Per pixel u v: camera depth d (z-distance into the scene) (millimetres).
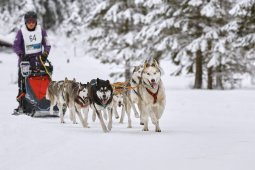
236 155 6871
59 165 6242
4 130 9266
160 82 10492
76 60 59094
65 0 67438
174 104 19500
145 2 33344
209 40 31469
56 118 14352
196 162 6348
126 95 12148
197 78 33344
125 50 36281
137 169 5949
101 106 10531
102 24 38938
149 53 34219
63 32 66750
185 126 11859
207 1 30828
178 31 32562
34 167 6113
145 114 10711
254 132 10117
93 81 11242
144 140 8695
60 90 12992
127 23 37781
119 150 7473
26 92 14109
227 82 37281
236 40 30031
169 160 6535
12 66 51406
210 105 18828
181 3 31594
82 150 7473
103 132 10344
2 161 6535
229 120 13648
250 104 18875
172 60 34531
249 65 33594
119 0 37469
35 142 8164
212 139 8758
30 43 14445
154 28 32688
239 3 25875
